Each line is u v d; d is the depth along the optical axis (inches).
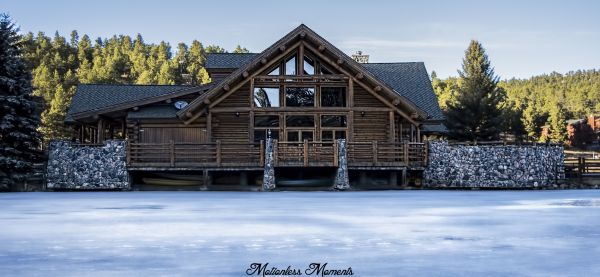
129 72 5541.3
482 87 2316.7
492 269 283.7
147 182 1197.7
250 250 346.0
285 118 1242.6
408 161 1178.6
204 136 1306.6
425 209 650.2
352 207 683.4
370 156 1225.4
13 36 1228.5
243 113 1258.0
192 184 1197.1
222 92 1219.9
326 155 1160.2
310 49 1230.9
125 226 480.7
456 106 2250.2
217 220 529.3
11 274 274.5
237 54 1528.1
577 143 3457.2
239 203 762.2
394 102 1227.9
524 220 520.7
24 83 1221.7
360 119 1273.4
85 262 307.0
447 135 2217.0
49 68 5270.7
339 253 334.0
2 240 394.3
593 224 485.1
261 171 1182.3
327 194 987.3
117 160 1155.9
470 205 712.4
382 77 1545.3
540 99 6038.4
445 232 431.2
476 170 1184.8
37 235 421.7
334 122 1258.6
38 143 1229.7
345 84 1248.8
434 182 1182.9
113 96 1502.2
